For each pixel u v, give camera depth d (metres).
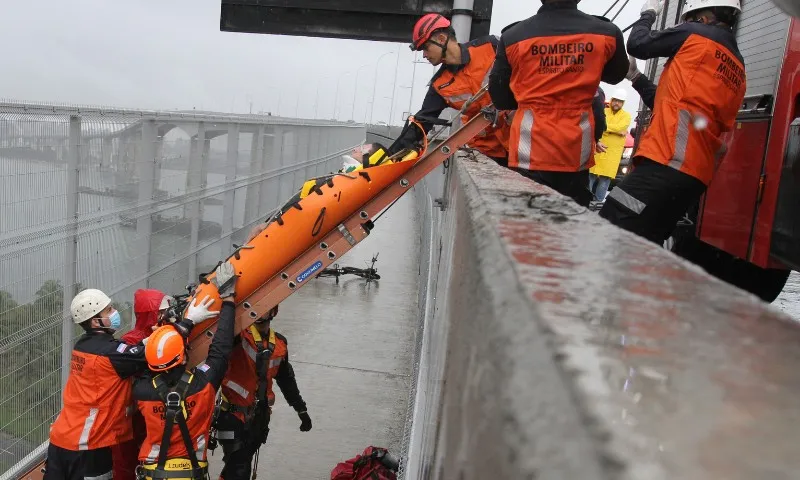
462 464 0.58
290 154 11.87
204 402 3.78
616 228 0.81
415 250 11.70
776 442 0.25
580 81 3.15
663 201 3.04
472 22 6.72
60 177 4.55
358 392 6.16
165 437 3.65
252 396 4.39
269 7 7.68
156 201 6.22
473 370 0.61
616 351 0.35
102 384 3.83
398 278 9.93
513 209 0.96
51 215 4.48
